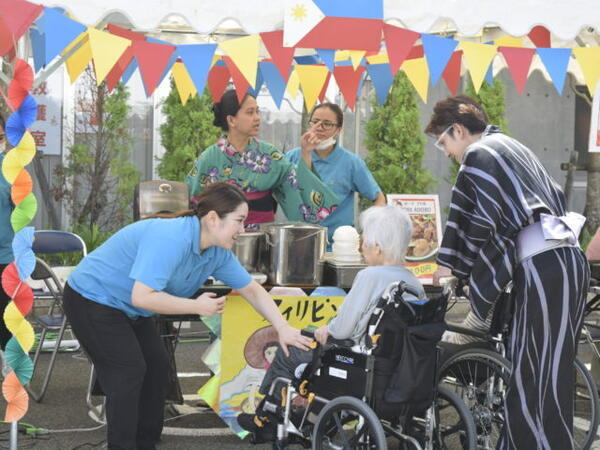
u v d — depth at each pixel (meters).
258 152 5.20
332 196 5.29
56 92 10.19
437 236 5.50
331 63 4.03
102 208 10.29
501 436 3.73
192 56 4.21
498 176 3.66
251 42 4.08
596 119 5.91
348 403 3.51
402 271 3.69
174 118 9.81
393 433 3.72
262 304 4.10
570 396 3.61
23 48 5.95
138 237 3.73
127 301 3.78
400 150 9.73
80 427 4.82
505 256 3.66
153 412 4.12
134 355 3.80
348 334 3.63
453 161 10.93
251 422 4.19
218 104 5.15
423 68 6.33
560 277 3.58
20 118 3.85
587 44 5.95
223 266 3.98
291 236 4.50
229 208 3.71
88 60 5.85
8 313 3.87
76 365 6.33
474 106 3.94
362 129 10.61
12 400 3.90
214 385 4.52
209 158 5.16
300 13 3.96
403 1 4.06
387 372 3.53
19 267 3.87
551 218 3.62
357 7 3.99
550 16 4.14
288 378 4.00
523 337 3.62
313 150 5.78
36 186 10.30
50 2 3.78
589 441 4.18
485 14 4.10
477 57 4.25
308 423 3.85
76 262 9.04
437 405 3.85
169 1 3.90
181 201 4.93
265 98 10.62
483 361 4.01
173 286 3.82
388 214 3.74
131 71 6.73
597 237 5.33
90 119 10.27
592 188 9.88
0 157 5.23
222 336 4.49
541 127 11.68
